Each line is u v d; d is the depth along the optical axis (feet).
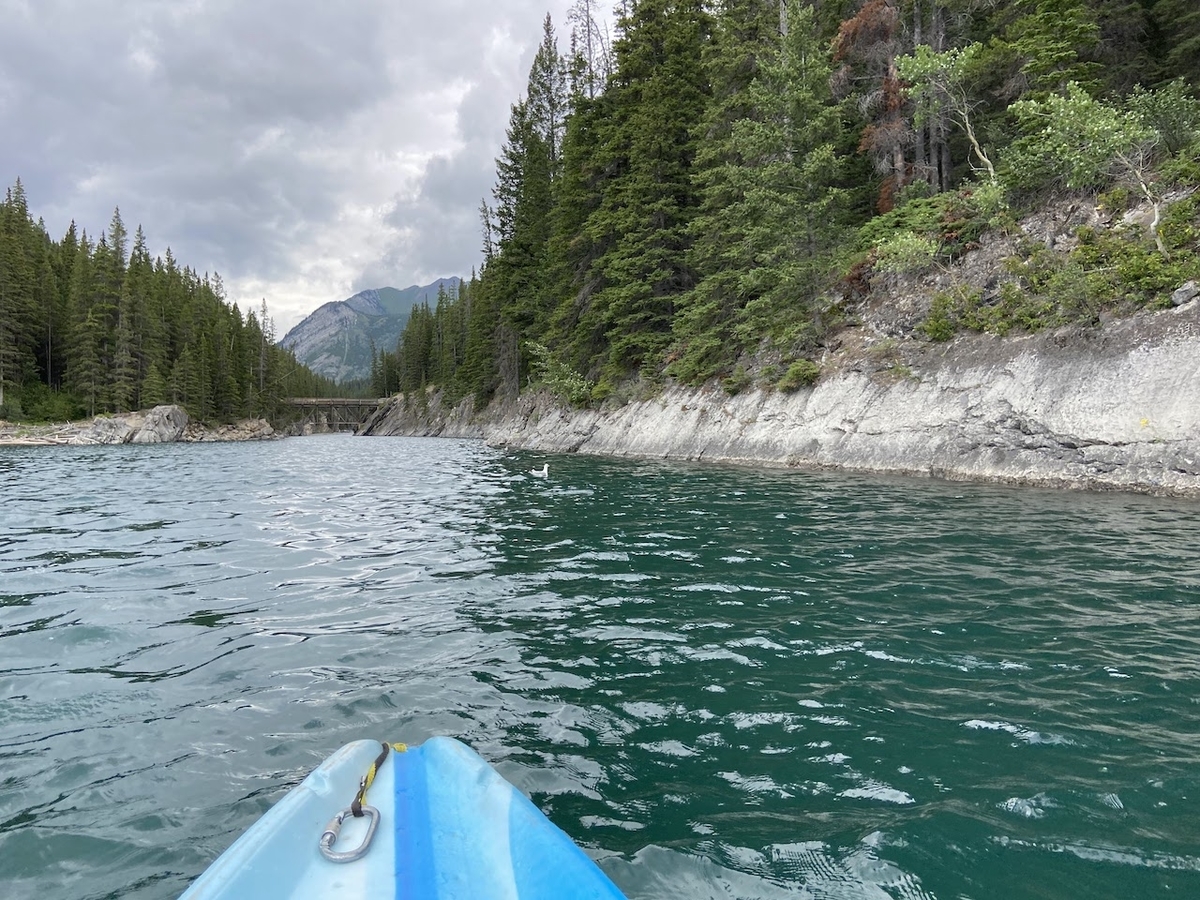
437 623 22.29
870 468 59.00
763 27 91.50
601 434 101.96
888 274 70.38
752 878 9.78
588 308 119.24
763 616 21.97
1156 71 69.10
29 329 230.48
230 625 22.22
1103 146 52.01
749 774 12.69
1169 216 49.01
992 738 13.65
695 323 90.12
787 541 32.81
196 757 13.73
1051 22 62.03
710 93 104.68
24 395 219.20
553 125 166.40
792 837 10.71
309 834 9.05
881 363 64.39
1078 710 14.69
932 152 80.74
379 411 394.73
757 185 76.18
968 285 61.41
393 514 46.42
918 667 17.37
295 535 38.68
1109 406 45.96
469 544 35.14
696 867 10.03
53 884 9.97
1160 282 46.52
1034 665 17.19
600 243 118.32
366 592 26.16
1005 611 21.40
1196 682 15.85
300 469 92.38
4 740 14.42
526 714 15.46
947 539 31.68
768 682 16.85
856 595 23.76
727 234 85.30
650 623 21.72
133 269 280.92
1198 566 25.67
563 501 49.57
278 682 17.51
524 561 30.94
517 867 8.50
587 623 21.91
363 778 10.71
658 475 64.18
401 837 9.10
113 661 19.02
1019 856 10.06
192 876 10.21
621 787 12.33
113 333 244.01
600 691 16.63
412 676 17.84
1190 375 42.96
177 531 40.19
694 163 89.92
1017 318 54.49
